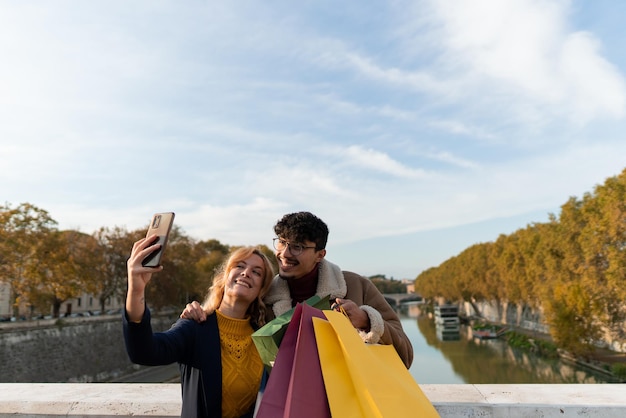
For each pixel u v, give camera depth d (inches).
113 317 1774.1
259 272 116.0
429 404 92.3
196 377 105.0
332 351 92.0
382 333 110.3
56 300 1852.9
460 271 4023.1
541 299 1988.2
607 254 1374.3
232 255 117.1
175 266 2138.3
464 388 153.9
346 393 87.3
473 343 2564.0
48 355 1375.5
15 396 153.6
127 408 142.5
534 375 1541.6
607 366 1477.6
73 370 1467.8
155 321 2190.0
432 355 2124.8
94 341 1606.8
